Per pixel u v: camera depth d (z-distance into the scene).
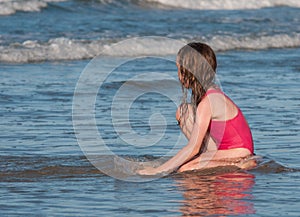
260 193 15.76
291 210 14.54
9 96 27.67
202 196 15.52
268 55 43.47
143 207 14.73
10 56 38.03
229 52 44.94
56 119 23.92
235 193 15.79
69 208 14.65
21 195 15.56
